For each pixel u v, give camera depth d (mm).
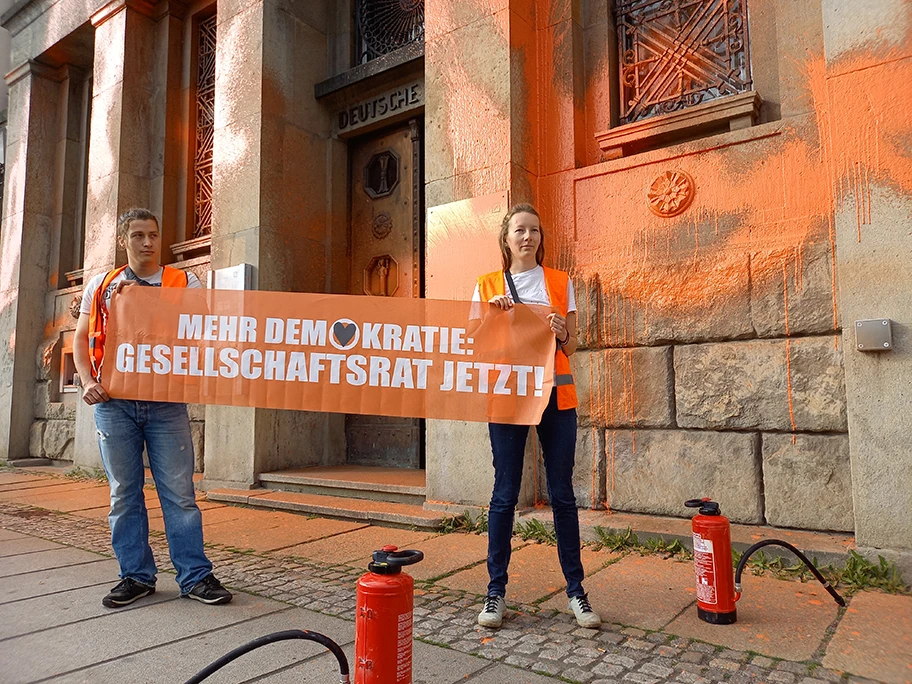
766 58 4629
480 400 3289
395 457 7059
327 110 7684
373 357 3521
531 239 3191
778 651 2605
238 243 6992
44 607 3244
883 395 3467
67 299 10016
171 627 2959
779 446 4121
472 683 2371
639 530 4215
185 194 8820
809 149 4160
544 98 5395
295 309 3617
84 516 5750
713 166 4520
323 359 3574
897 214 3490
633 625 2908
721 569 2912
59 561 4164
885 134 3553
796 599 3203
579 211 5109
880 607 3055
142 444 3504
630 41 5352
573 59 5309
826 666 2461
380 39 7539
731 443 4301
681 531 4137
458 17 5465
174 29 9125
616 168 4934
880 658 2512
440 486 5238
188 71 9039
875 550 3445
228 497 6266
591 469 4848
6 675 2453
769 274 4227
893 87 3551
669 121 4812
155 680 2404
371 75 7062
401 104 7066
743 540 3838
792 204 4203
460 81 5402
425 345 3465
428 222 5465
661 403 4590
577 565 2980
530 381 3098
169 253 8750
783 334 4156
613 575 3646
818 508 3963
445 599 3316
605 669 2471
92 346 3498
